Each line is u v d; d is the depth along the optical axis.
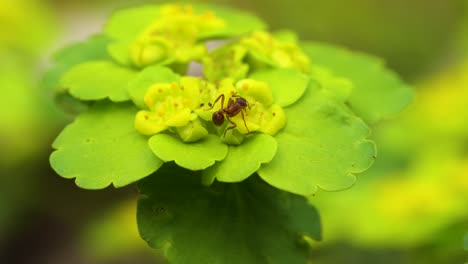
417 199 0.21
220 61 0.15
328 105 0.14
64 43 0.34
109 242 0.26
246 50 0.15
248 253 0.14
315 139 0.14
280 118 0.14
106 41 0.17
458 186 0.21
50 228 0.34
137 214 0.14
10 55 0.31
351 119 0.14
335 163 0.14
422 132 0.24
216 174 0.13
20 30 0.31
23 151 0.30
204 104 0.14
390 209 0.21
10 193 0.32
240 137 0.14
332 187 0.13
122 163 0.14
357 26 0.38
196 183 0.14
